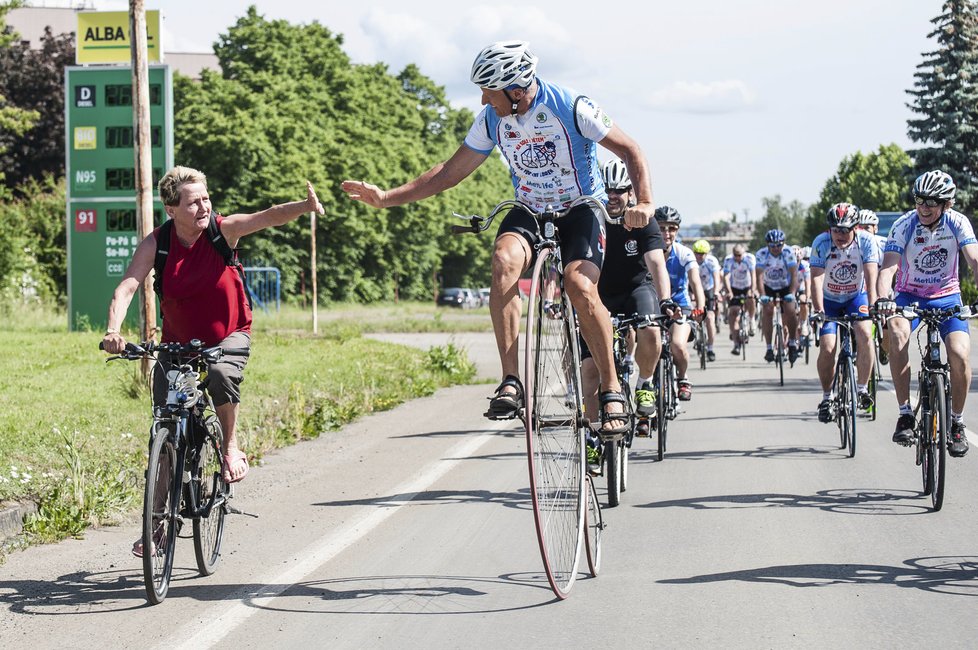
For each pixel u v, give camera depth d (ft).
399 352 112.78
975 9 341.00
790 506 39.04
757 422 62.49
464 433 58.65
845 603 27.02
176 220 29.27
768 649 23.73
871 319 51.90
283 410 64.18
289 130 294.05
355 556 32.30
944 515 37.27
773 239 90.17
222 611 26.73
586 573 30.25
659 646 23.98
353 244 322.75
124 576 30.42
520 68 27.07
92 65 136.67
